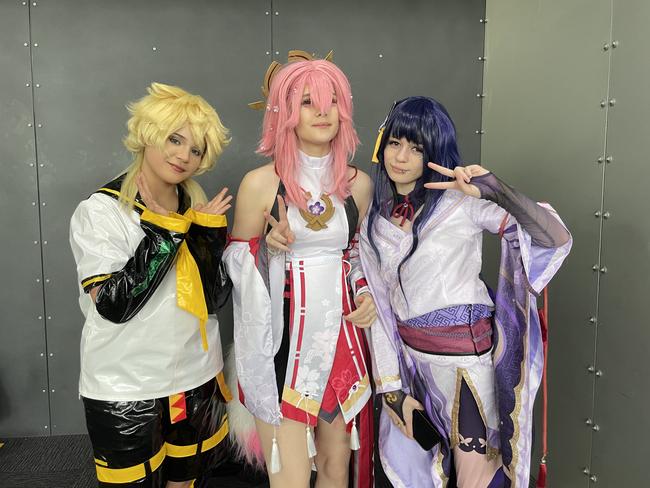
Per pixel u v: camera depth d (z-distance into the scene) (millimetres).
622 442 1641
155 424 1503
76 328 2445
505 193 1342
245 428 2047
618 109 1630
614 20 1638
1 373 2432
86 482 2156
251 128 2416
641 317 1556
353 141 1562
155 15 2314
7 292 2398
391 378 1608
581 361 1823
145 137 1452
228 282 1611
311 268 1553
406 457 1665
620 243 1632
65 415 2490
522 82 2148
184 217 1463
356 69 2424
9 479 2168
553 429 1986
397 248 1557
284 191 1527
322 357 1552
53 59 2297
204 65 2357
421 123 1457
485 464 1549
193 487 1740
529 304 1461
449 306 1508
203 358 1604
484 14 2451
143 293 1373
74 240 1457
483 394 1522
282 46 2381
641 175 1545
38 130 2328
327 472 1678
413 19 2428
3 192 2352
